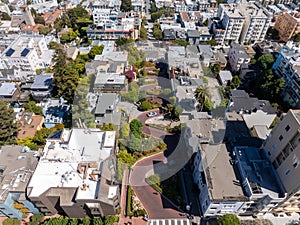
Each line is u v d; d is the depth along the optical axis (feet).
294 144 149.38
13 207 157.58
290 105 275.39
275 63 302.66
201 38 406.21
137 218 170.91
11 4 516.32
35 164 167.84
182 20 459.73
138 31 422.00
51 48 364.79
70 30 418.72
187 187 193.26
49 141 171.83
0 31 405.18
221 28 409.69
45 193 146.92
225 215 159.94
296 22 396.37
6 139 209.15
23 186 154.51
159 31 404.16
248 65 322.14
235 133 206.49
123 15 432.25
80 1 567.59
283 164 157.48
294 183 146.00
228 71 323.78
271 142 171.63
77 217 167.53
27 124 233.55
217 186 160.04
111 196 149.18
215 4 526.16
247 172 164.76
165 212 177.27
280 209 174.19
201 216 176.14
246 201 154.61
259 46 375.86
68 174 153.38
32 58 309.42
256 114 232.32
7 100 262.06
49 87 269.85
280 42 431.43
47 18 464.65
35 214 167.43
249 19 391.86
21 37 347.15
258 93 297.12
